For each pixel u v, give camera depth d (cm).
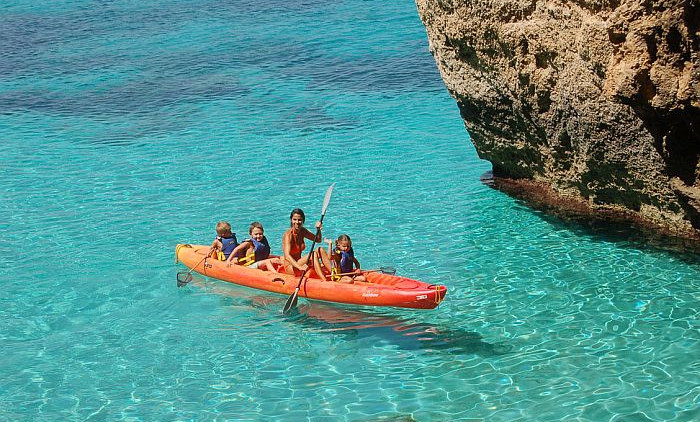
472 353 931
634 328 959
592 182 1297
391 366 915
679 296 1032
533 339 953
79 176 1705
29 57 2967
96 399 871
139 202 1529
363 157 1764
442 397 842
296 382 891
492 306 1048
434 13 1427
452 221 1369
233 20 3422
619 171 1209
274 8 3600
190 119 2145
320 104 2230
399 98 2253
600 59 1072
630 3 945
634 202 1253
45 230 1395
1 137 2039
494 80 1364
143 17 3584
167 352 970
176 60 2820
